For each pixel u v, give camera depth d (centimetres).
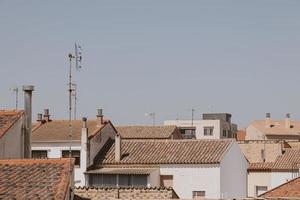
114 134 6844
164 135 8638
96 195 4062
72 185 3030
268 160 8825
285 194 4194
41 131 6706
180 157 6281
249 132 12631
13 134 3697
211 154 6284
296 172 7812
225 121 12950
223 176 6262
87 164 6344
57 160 3053
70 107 4172
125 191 4072
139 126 8919
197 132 12544
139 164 6278
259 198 3656
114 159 6375
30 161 3066
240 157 6794
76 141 6412
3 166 3048
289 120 12644
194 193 6169
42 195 2820
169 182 6231
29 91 3853
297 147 9625
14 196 2825
